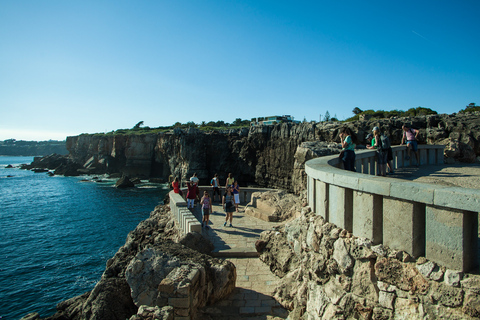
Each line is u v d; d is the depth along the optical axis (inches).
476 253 136.3
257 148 2372.0
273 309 260.2
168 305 231.5
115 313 336.5
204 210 468.8
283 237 346.0
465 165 499.2
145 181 3043.8
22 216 1647.4
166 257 274.2
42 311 705.6
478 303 123.4
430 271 141.0
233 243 402.9
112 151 3425.2
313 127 1905.8
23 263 987.9
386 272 159.0
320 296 203.5
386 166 406.9
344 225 189.9
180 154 2637.8
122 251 497.4
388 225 161.9
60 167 3791.8
